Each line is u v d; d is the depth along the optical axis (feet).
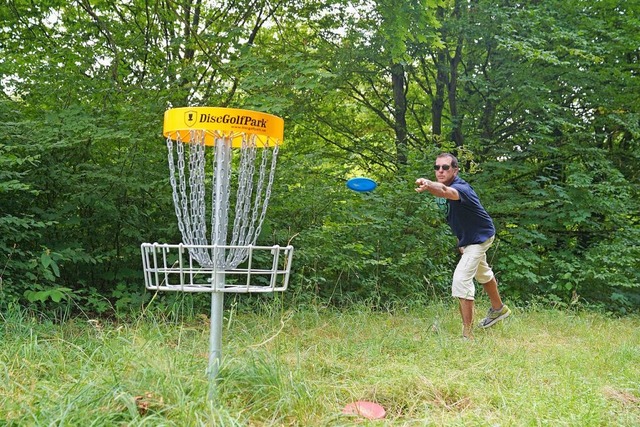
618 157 37.76
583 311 27.37
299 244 25.22
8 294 18.60
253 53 27.63
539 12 32.83
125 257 23.44
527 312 25.68
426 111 41.81
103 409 9.27
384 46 31.42
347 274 25.75
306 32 34.32
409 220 27.40
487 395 12.01
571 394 11.93
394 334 18.21
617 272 30.86
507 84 33.22
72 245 21.76
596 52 33.19
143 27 29.96
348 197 26.96
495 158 35.27
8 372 11.26
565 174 35.78
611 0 33.88
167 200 23.04
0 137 20.54
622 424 10.72
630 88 35.04
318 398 11.03
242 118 9.99
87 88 24.59
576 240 35.53
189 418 9.02
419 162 29.14
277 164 25.80
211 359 10.88
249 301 22.84
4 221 18.70
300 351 15.81
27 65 25.79
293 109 30.76
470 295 18.85
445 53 36.42
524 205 31.53
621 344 18.95
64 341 14.05
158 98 24.89
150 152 23.29
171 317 20.71
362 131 39.22
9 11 28.19
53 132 21.17
